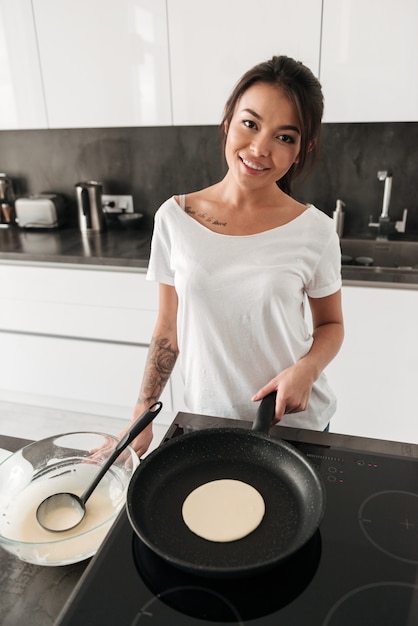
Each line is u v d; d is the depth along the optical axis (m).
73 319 2.30
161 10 1.95
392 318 1.95
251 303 1.06
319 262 1.11
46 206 2.59
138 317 2.21
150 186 2.65
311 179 2.43
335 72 1.89
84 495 0.71
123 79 2.10
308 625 0.53
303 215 1.10
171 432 0.87
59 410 2.62
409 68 1.82
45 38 2.11
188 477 0.72
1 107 2.28
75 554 0.63
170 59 2.02
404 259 2.32
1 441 0.94
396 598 0.56
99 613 0.55
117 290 2.19
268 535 0.63
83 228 2.55
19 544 0.60
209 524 0.64
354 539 0.63
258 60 1.93
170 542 0.62
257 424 0.81
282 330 1.08
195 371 1.16
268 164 0.98
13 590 0.61
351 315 1.99
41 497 0.73
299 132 0.96
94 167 2.68
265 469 0.73
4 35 2.14
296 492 0.69
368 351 2.02
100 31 2.05
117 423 2.51
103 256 2.17
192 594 0.57
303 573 0.59
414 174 2.32
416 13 1.74
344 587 0.57
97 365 2.37
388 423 2.12
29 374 2.49
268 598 0.56
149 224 2.71
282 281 1.05
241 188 1.07
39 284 2.28
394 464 0.76
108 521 0.65
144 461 0.70
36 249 2.31
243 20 1.89
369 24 1.79
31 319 2.36
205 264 1.08
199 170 2.56
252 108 0.94
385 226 2.35
